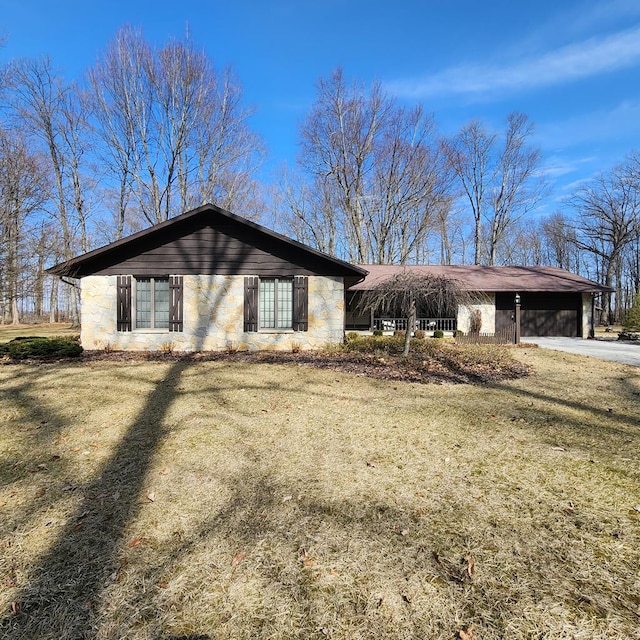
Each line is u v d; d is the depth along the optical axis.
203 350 11.06
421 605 2.04
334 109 28.03
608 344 15.90
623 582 2.20
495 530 2.70
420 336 16.12
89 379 7.27
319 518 2.85
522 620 1.94
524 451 4.11
